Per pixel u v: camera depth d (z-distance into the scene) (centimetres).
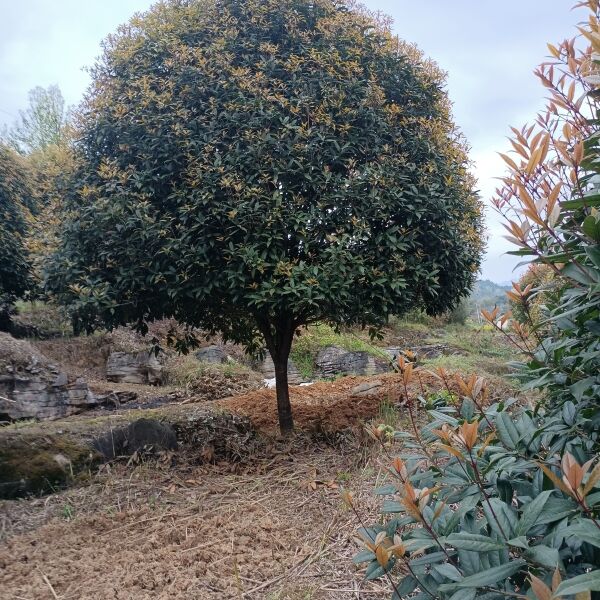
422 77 488
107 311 400
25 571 251
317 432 469
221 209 389
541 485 145
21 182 870
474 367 759
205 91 425
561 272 129
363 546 155
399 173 427
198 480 380
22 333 910
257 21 451
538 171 162
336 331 514
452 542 121
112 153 440
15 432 378
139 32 466
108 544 280
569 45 166
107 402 698
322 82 429
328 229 411
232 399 593
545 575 114
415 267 422
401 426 429
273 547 272
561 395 167
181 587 234
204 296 393
